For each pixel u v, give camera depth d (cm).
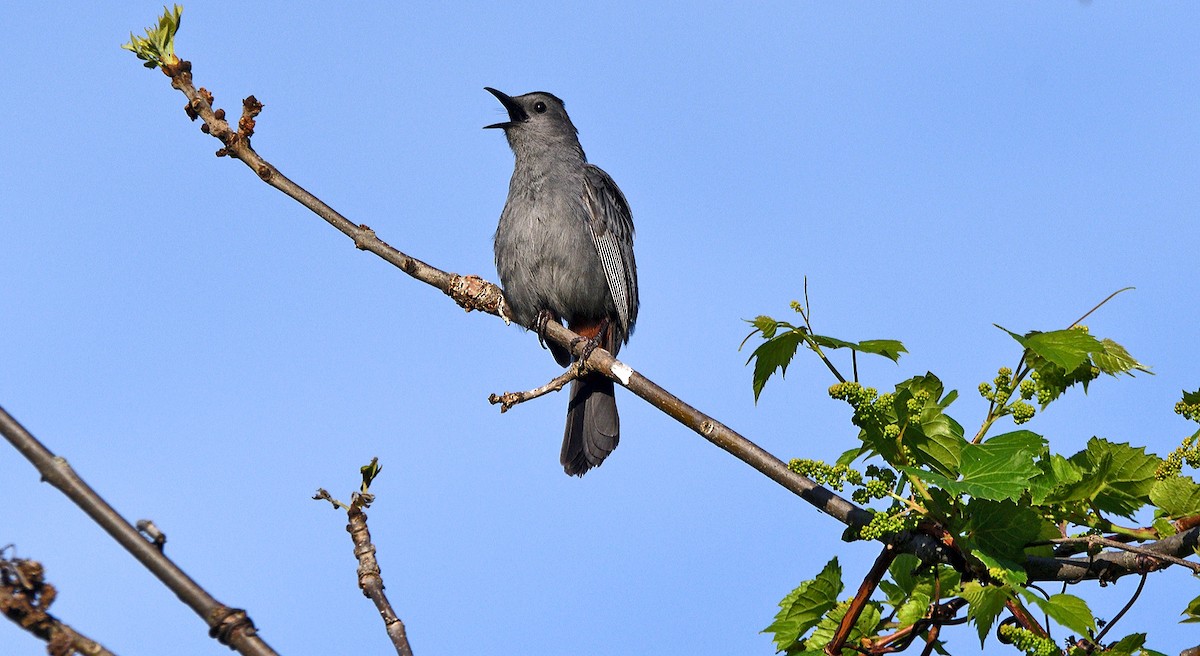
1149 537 766
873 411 712
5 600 514
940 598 792
